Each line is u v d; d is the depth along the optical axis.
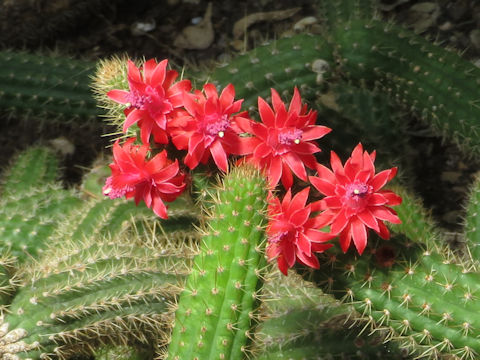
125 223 0.54
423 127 0.67
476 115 0.54
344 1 0.62
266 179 0.42
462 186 0.65
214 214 0.41
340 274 0.42
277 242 0.41
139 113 0.42
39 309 0.45
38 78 0.60
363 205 0.41
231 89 0.42
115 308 0.47
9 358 0.44
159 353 0.49
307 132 0.43
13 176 0.64
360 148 0.41
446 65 0.54
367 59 0.54
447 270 0.42
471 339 0.41
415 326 0.41
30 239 0.55
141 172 0.42
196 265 0.41
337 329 0.49
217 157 0.42
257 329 0.43
